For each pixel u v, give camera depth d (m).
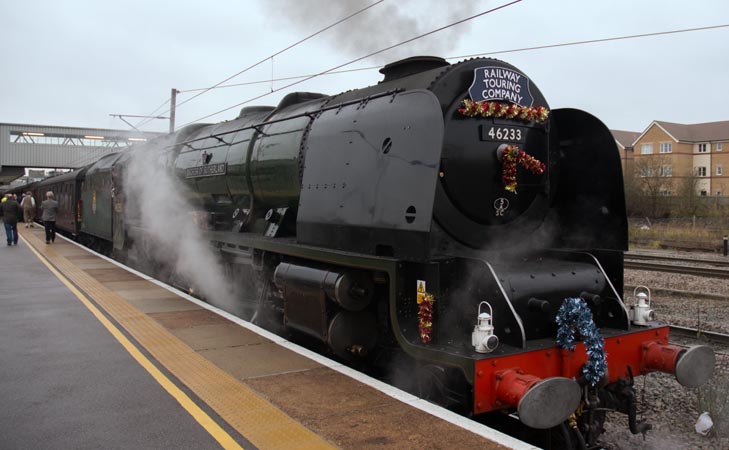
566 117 5.93
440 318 4.52
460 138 4.96
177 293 8.88
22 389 4.61
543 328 4.73
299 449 3.47
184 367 5.12
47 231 18.42
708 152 56.06
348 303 5.27
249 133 8.63
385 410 4.05
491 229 5.31
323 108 6.54
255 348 5.69
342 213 5.55
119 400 4.36
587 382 4.34
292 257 6.53
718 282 12.25
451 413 3.98
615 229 5.60
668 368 4.65
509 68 5.43
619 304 5.00
